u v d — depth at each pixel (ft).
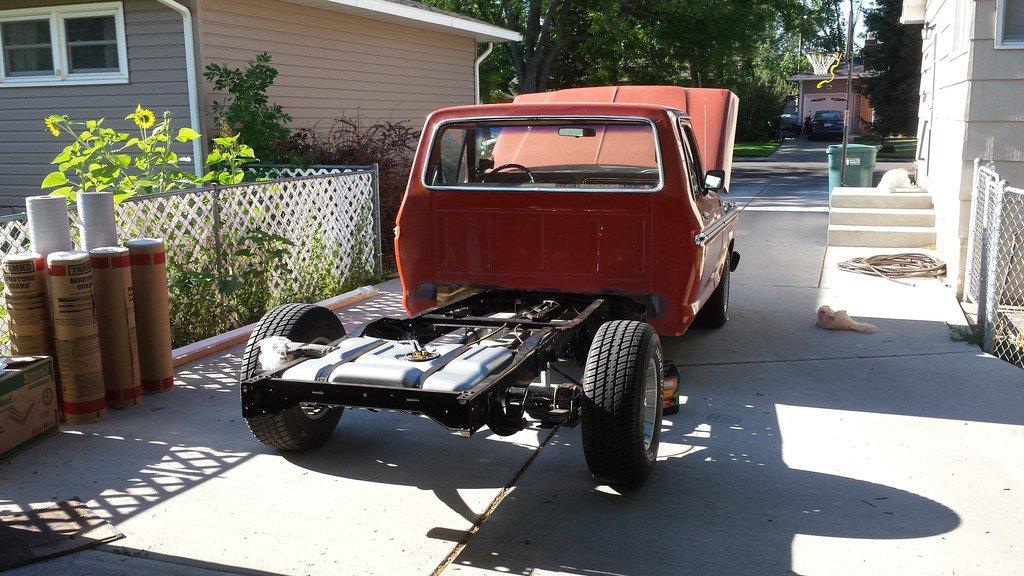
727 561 11.37
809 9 97.25
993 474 14.16
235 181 27.04
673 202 16.56
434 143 18.03
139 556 11.57
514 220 17.52
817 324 24.20
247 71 33.96
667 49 93.30
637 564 11.33
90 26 35.45
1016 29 26.48
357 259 30.50
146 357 18.04
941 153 36.22
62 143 36.81
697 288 17.30
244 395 12.56
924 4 54.13
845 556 11.49
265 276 24.59
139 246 17.58
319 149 36.58
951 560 11.37
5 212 38.52
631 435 12.76
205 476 14.21
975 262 26.89
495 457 15.16
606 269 17.15
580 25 94.48
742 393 18.47
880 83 118.42
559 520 12.64
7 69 37.17
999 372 19.71
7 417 14.69
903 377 19.45
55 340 16.33
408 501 13.33
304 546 11.86
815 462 14.71
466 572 11.15
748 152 116.57
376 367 12.20
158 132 28.94
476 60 58.03
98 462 14.73
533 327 15.11
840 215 38.65
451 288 18.33
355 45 44.09
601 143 19.10
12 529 12.22
